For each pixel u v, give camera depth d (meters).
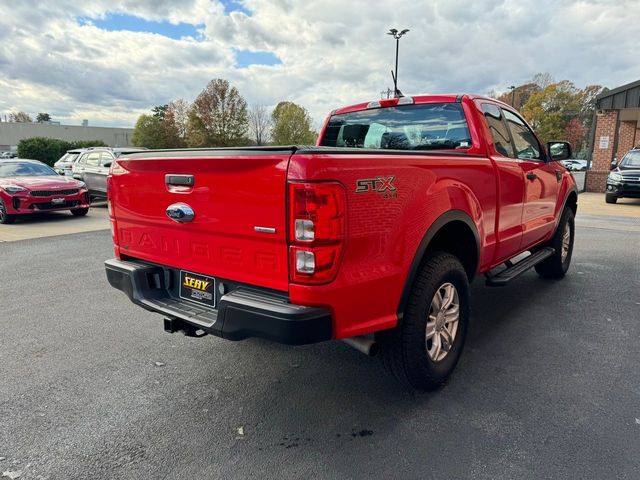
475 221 3.20
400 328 2.70
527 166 4.15
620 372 3.22
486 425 2.61
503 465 2.27
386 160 2.41
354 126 4.37
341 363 3.44
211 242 2.60
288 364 3.43
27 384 3.13
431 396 2.93
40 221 10.82
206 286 2.72
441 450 2.39
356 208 2.24
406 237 2.54
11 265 6.49
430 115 3.83
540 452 2.36
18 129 80.25
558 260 5.34
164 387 3.10
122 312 4.58
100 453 2.40
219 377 3.24
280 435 2.55
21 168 11.52
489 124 3.75
